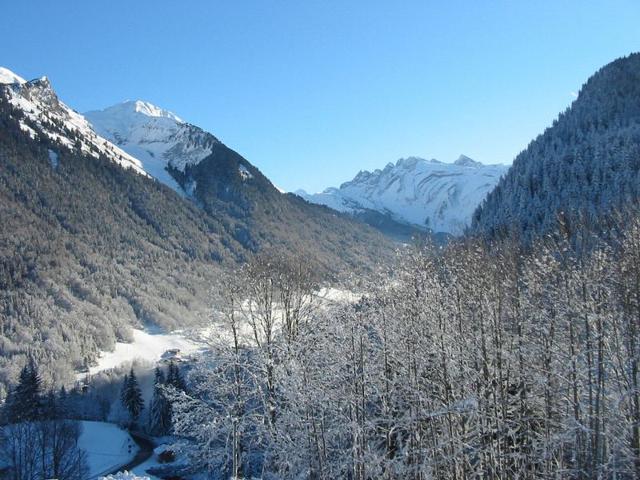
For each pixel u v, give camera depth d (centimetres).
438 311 1869
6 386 8175
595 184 8500
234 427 1950
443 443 1766
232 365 2122
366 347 1966
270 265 2461
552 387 1828
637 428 1644
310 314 2259
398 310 1995
